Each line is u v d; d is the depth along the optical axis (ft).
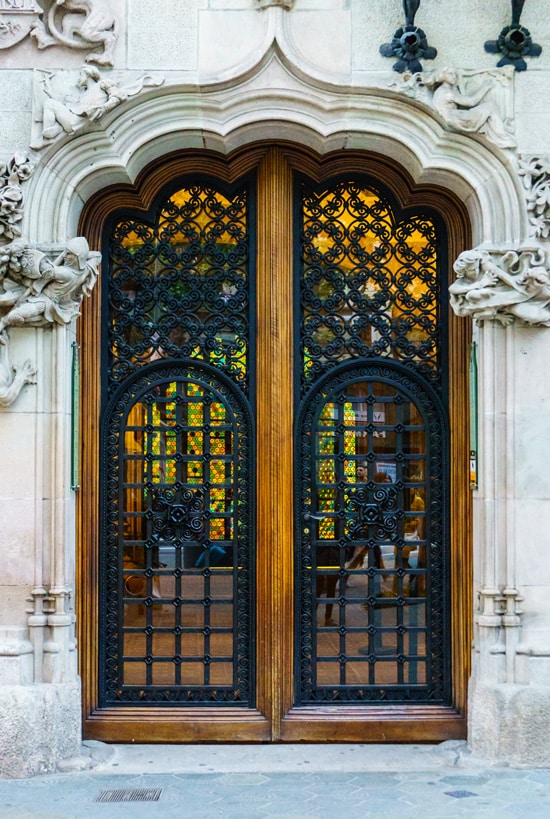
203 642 19.56
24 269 17.57
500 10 18.63
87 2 18.30
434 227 19.75
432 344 19.70
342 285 19.79
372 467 19.67
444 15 18.61
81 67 18.31
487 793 16.62
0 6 18.34
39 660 18.02
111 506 19.61
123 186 19.42
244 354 19.70
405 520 19.65
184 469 19.62
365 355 19.81
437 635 19.62
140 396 19.66
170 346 19.72
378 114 18.54
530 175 18.21
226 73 18.26
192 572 19.62
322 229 19.85
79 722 18.24
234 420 19.61
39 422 18.16
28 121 18.38
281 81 18.47
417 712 19.42
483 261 17.98
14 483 18.12
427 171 18.70
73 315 18.22
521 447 18.37
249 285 19.69
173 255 19.80
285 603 19.36
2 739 17.44
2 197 17.78
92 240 19.61
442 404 19.67
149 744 19.22
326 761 18.37
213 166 19.62
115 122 18.37
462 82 18.38
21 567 18.08
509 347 18.39
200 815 15.72
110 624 19.60
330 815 15.70
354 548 19.62
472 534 19.30
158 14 18.45
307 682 19.57
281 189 19.58
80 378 19.35
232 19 18.47
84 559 19.22
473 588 19.06
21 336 18.20
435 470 19.67
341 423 19.71
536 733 17.84
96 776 17.53
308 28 18.52
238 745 19.21
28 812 15.79
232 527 19.57
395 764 18.19
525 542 18.30
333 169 19.66
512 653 18.16
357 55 18.48
